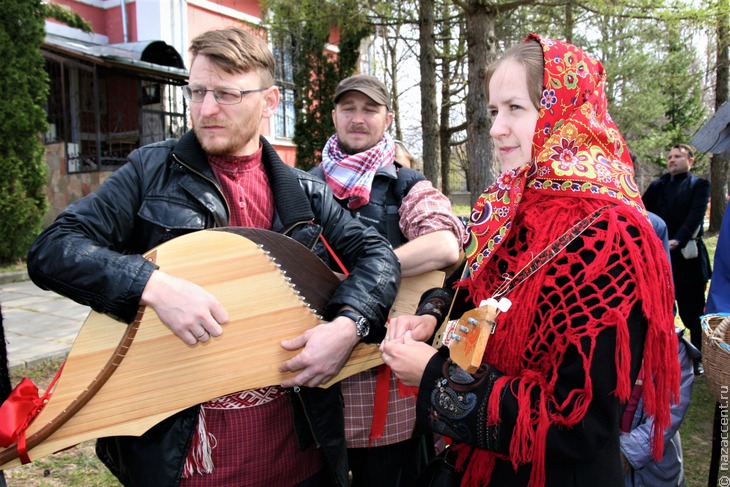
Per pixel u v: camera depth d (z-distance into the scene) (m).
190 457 1.39
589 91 1.17
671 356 1.07
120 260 1.27
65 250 1.26
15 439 1.19
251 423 1.43
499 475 1.21
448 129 13.30
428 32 8.91
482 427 1.09
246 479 1.44
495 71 1.24
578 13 8.55
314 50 10.56
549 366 1.10
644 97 13.07
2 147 7.66
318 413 1.53
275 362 1.41
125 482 1.45
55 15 8.73
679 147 5.38
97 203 1.37
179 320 1.26
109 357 1.29
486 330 1.13
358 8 7.53
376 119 2.25
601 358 1.03
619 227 1.07
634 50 12.45
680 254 4.91
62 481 2.80
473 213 1.33
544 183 1.19
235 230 1.41
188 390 1.33
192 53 1.46
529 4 6.40
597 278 1.06
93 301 1.26
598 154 1.17
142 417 1.29
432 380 1.16
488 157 6.60
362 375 2.01
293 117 12.36
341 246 1.69
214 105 1.40
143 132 10.48
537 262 1.13
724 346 1.74
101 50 9.47
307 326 1.47
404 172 2.24
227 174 1.53
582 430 1.04
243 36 1.46
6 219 7.73
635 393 1.97
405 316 1.45
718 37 7.45
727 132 3.06
